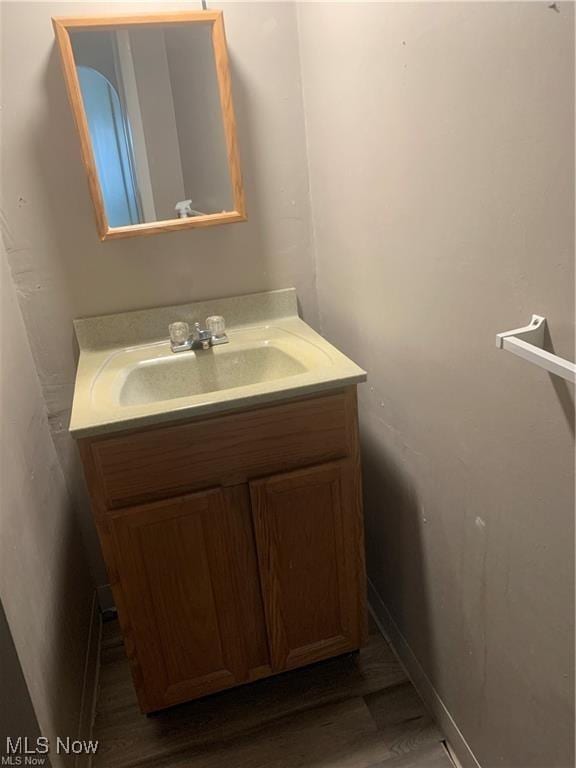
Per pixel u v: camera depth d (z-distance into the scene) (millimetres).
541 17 724
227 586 1388
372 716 1502
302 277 1753
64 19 1336
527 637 1016
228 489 1304
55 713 1253
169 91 1456
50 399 1655
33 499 1364
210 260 1659
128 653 1380
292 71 1554
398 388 1347
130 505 1264
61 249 1540
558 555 891
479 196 914
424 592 1416
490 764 1238
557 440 841
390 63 1102
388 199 1217
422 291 1149
